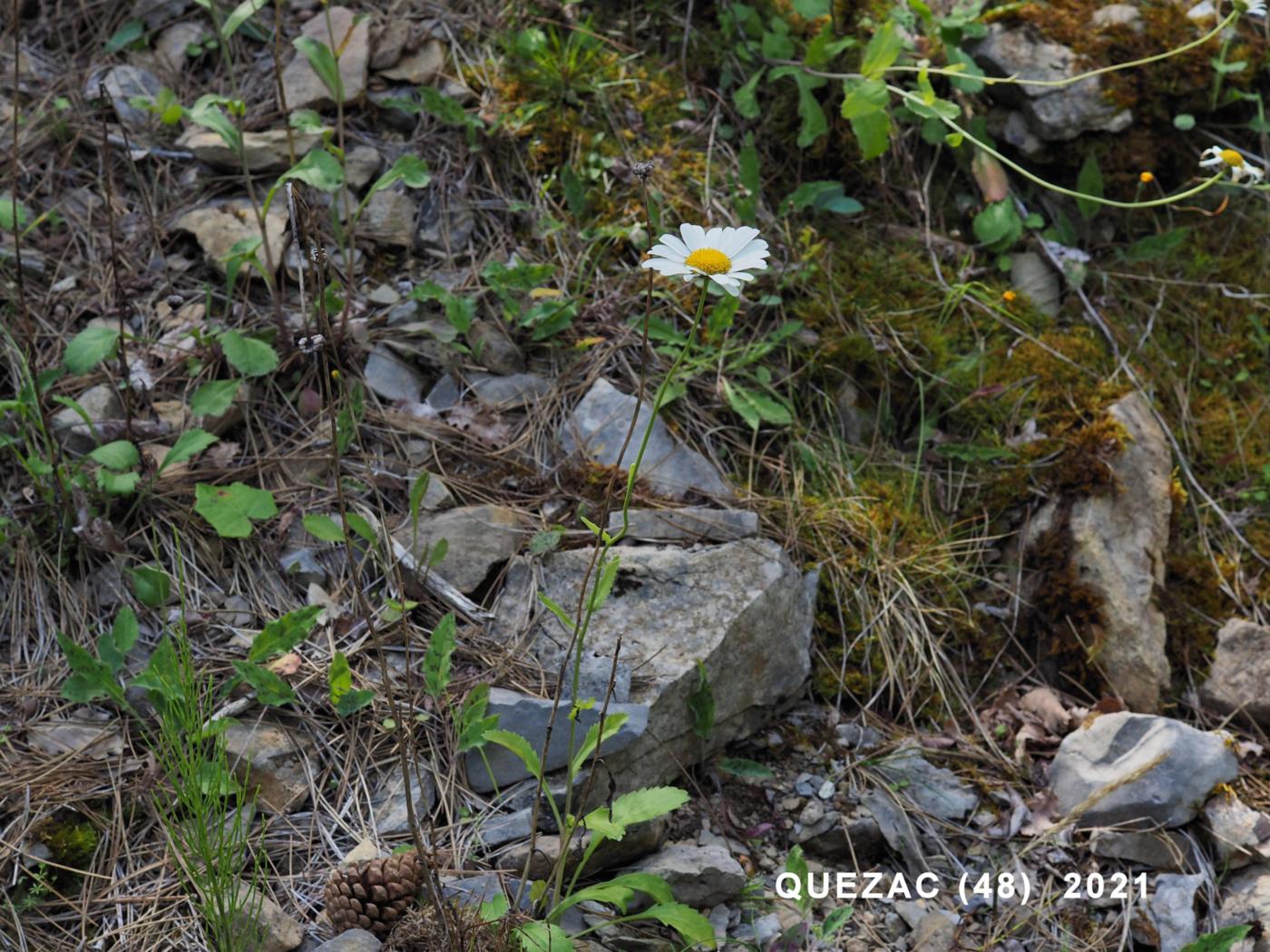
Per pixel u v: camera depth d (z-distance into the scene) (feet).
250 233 5.83
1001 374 5.95
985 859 5.28
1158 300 6.15
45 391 5.56
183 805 5.04
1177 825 5.31
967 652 5.64
